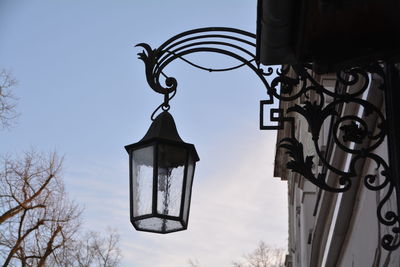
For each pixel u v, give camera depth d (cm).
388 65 500
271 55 477
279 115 552
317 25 440
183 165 609
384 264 788
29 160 2177
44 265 2061
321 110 496
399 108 484
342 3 417
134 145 621
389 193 469
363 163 924
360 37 452
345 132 493
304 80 508
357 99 495
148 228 611
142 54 643
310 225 1869
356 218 1018
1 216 2031
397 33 447
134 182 610
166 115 640
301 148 506
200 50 628
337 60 465
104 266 2811
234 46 624
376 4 418
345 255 1151
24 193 2100
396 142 473
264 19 442
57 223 2123
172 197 598
